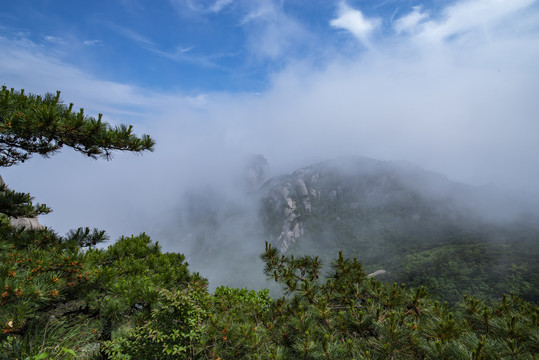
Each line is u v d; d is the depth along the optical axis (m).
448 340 3.38
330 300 4.75
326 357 3.34
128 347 4.63
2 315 3.66
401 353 3.34
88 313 5.21
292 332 4.08
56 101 5.42
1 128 4.82
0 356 3.33
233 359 3.97
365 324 3.79
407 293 4.34
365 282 4.72
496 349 3.12
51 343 3.75
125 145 6.04
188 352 4.41
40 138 5.27
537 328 3.49
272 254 5.81
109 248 7.45
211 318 4.41
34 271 4.64
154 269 7.19
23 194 6.49
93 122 5.50
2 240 5.78
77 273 5.09
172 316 5.02
